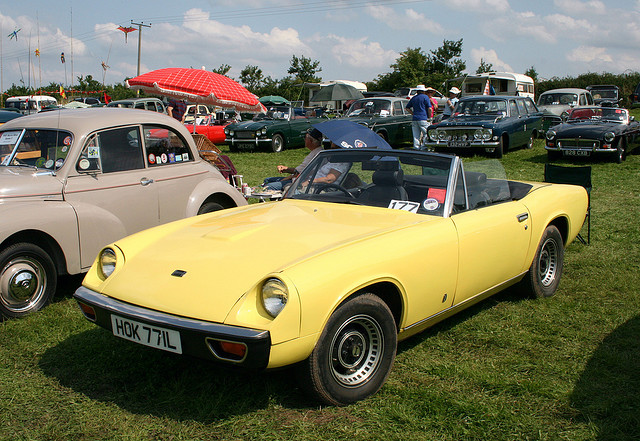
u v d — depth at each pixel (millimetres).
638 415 2973
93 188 4887
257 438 2770
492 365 3553
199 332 2684
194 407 3041
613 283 5184
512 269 4270
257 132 16219
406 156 4039
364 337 3115
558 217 4883
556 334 4059
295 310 2678
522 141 15109
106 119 5145
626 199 9195
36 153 4969
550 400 3148
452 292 3643
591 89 31359
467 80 28094
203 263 3080
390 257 3141
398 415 2936
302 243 3166
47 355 3713
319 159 4391
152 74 9867
